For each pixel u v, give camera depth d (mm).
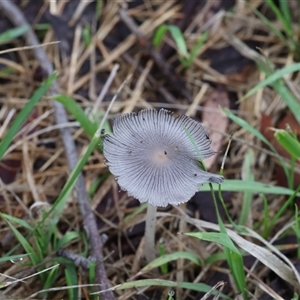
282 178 230
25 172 235
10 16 261
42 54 257
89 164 238
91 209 216
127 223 220
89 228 212
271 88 257
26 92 256
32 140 242
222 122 248
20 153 238
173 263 215
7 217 201
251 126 233
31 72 259
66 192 206
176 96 260
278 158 230
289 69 228
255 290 204
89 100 256
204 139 183
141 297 206
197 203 226
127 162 179
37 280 207
